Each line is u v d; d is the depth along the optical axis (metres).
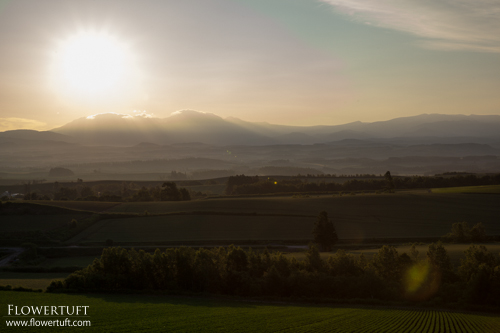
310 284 46.12
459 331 27.25
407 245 77.19
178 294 48.06
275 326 28.72
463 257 57.53
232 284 48.84
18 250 82.44
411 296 44.50
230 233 90.06
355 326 28.83
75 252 81.12
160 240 86.56
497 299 40.19
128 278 49.88
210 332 26.72
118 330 27.11
